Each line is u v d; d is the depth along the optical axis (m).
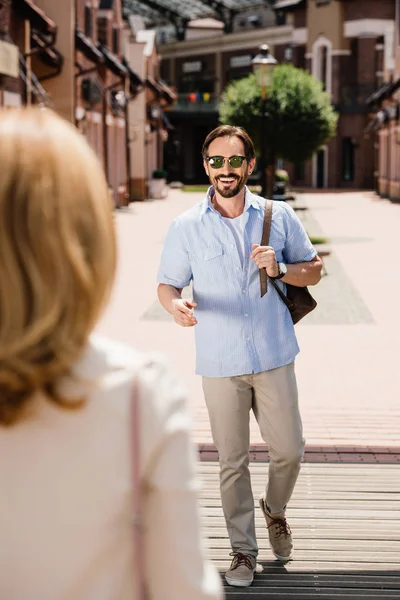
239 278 3.92
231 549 4.54
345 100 55.91
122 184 37.19
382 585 4.18
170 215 32.16
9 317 1.30
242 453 4.08
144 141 41.38
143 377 1.42
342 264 17.67
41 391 1.34
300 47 58.44
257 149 33.97
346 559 4.47
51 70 23.97
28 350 1.31
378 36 54.81
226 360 3.95
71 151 1.37
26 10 19.17
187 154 66.94
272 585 4.16
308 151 34.06
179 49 70.38
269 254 3.77
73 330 1.33
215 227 3.91
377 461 6.03
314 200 42.88
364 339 10.53
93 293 1.35
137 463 1.39
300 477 5.68
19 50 19.41
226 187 3.90
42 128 1.38
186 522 1.41
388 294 13.91
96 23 32.44
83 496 1.37
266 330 3.94
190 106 63.38
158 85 46.84
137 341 10.41
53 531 1.36
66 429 1.37
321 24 56.38
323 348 10.02
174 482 1.41
